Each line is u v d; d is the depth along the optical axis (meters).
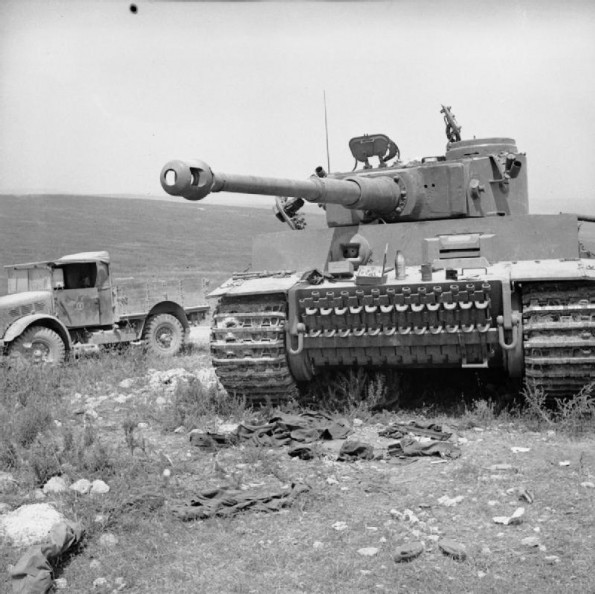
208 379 13.49
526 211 12.88
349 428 9.95
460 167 11.35
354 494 7.64
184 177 7.45
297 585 5.77
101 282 16.39
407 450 8.83
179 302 17.89
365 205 10.72
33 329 14.85
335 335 10.27
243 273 11.45
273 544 6.50
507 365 10.21
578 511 6.91
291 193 9.09
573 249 10.79
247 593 5.68
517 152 12.62
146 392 12.84
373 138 12.58
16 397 12.37
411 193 11.48
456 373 12.61
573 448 8.91
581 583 5.59
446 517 6.95
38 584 5.68
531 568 5.86
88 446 9.28
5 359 14.17
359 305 10.10
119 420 11.12
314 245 11.84
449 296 9.77
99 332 16.39
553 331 9.49
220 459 8.97
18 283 16.22
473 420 10.07
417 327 10.09
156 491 7.68
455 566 5.95
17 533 6.67
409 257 11.30
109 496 7.55
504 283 9.60
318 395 11.54
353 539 6.54
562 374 9.61
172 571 6.05
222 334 10.59
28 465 8.62
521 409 10.62
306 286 10.34
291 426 9.88
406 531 6.64
